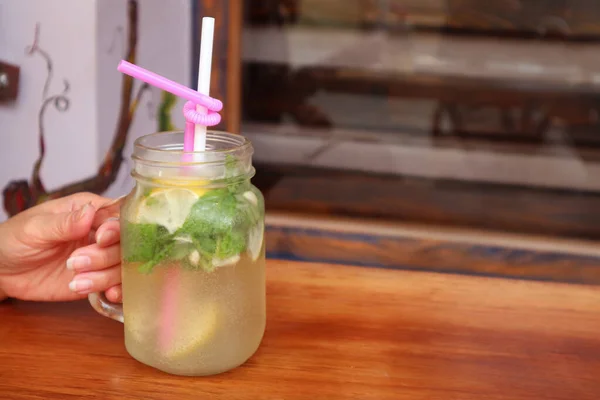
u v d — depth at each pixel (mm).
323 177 1554
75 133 949
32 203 954
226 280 491
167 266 484
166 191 484
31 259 607
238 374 519
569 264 1338
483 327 601
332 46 1498
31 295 626
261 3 1433
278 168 1560
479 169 1588
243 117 1504
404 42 1515
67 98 931
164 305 490
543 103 1535
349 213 1418
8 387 492
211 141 545
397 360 542
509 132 1565
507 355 554
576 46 1484
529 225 1428
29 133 930
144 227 486
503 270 1340
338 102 1548
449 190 1528
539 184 1567
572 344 574
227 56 1132
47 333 582
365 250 1343
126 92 1009
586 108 1522
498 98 1545
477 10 1485
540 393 500
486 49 1513
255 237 510
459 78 1537
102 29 924
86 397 483
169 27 1086
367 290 675
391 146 1575
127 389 495
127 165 1050
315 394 492
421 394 494
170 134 542
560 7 1464
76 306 640
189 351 495
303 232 1342
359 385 505
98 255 547
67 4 893
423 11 1490
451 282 698
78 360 537
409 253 1342
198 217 479
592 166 1551
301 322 604
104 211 630
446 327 600
